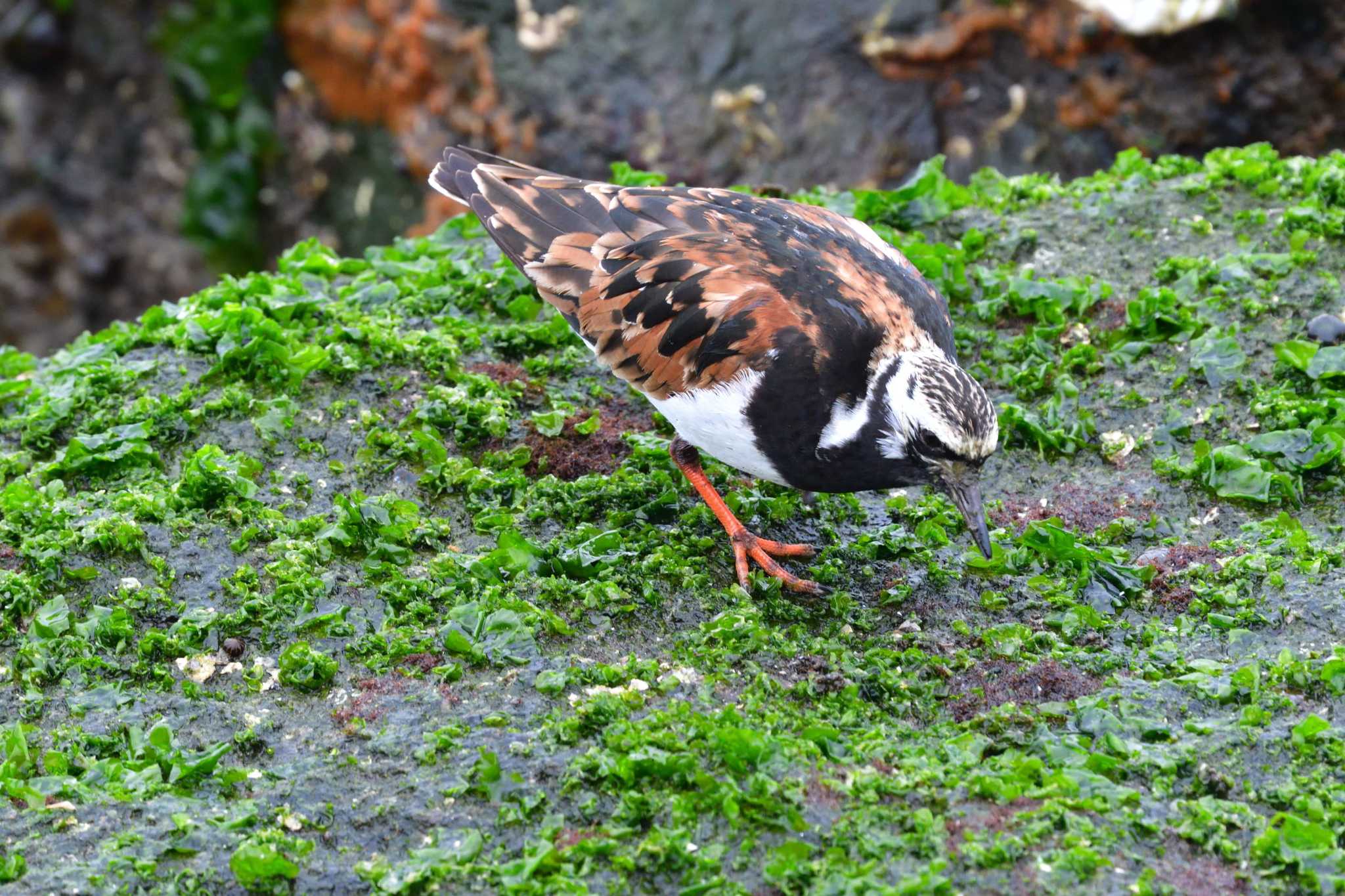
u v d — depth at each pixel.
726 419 10.96
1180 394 13.31
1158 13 19.53
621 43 21.22
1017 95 20.73
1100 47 20.12
